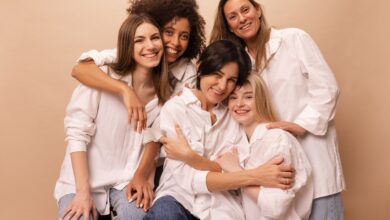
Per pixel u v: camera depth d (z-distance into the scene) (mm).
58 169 2775
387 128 2537
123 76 1946
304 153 1825
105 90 1928
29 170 2775
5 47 2756
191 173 1815
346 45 2590
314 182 1889
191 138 1840
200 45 2113
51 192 2783
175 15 1951
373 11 2539
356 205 2609
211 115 1883
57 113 2762
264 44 1965
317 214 1894
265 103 1875
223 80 1817
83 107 1925
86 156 1947
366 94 2570
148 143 1956
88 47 2754
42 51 2758
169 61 2014
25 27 2758
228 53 1812
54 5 2756
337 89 1902
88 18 2756
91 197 1890
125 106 1963
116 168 1988
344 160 2623
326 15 2617
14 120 2762
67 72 2752
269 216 1699
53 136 2764
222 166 1829
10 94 2760
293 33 1953
